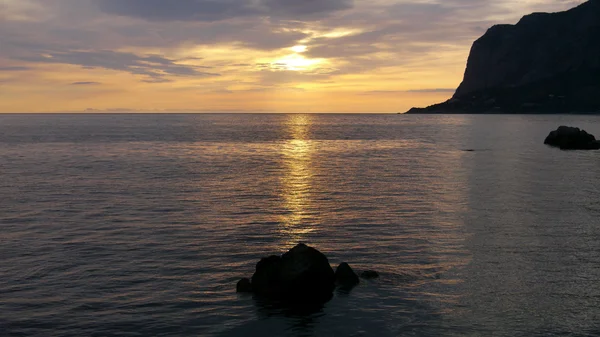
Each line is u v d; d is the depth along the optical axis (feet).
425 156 211.00
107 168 165.17
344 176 146.00
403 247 69.36
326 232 77.97
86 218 87.20
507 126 540.52
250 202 103.24
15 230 78.64
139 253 66.49
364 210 94.63
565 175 144.05
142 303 50.39
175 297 51.90
